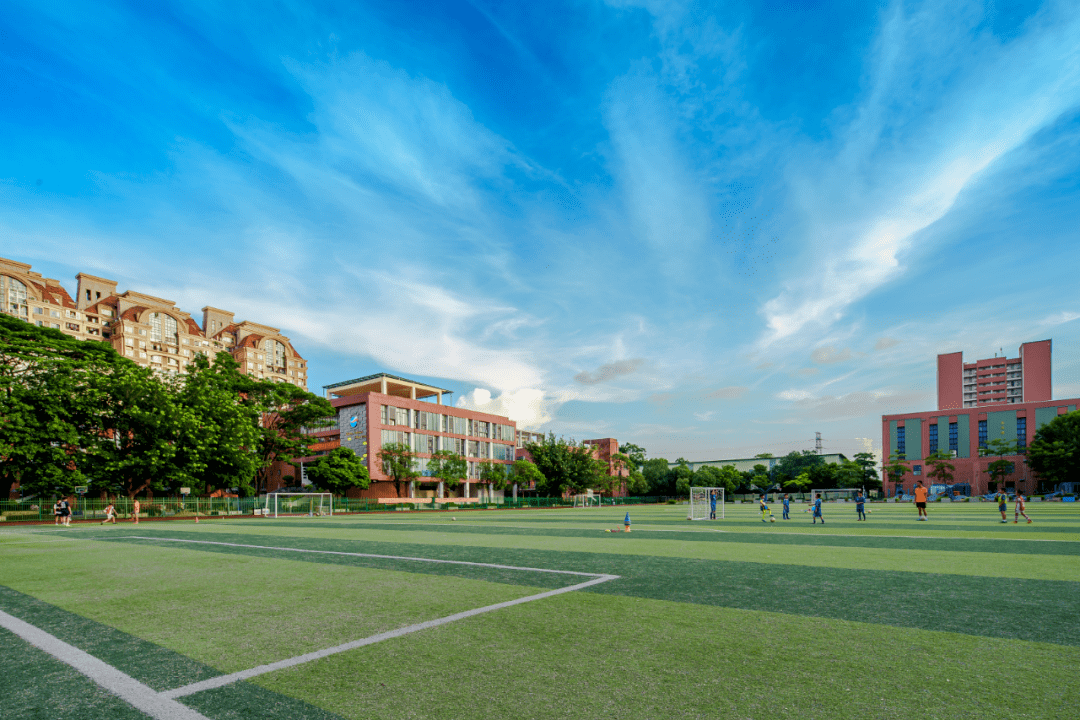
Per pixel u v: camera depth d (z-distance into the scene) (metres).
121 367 47.22
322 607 8.44
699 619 7.41
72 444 43.19
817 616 7.53
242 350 124.75
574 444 103.31
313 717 4.43
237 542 19.77
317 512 56.84
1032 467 93.94
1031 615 7.49
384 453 77.56
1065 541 17.17
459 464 84.75
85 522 38.09
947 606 8.07
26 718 4.50
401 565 12.98
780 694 4.77
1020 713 4.35
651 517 39.66
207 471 52.66
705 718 4.29
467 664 5.66
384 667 5.60
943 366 146.75
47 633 7.17
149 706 4.72
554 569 12.09
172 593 9.79
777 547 16.50
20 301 97.81
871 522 29.25
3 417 39.03
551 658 5.81
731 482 119.88
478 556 14.66
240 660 5.93
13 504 40.47
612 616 7.62
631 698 4.72
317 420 71.69
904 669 5.38
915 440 125.38
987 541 17.45
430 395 99.62
